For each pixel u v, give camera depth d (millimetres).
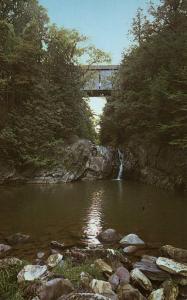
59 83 34844
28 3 35531
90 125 41938
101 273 7629
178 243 10578
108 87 48406
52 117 31125
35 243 10398
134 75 31016
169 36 26656
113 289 6945
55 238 11000
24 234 11477
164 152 27500
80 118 35625
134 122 31453
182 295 6988
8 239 10594
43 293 6246
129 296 6535
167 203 17719
